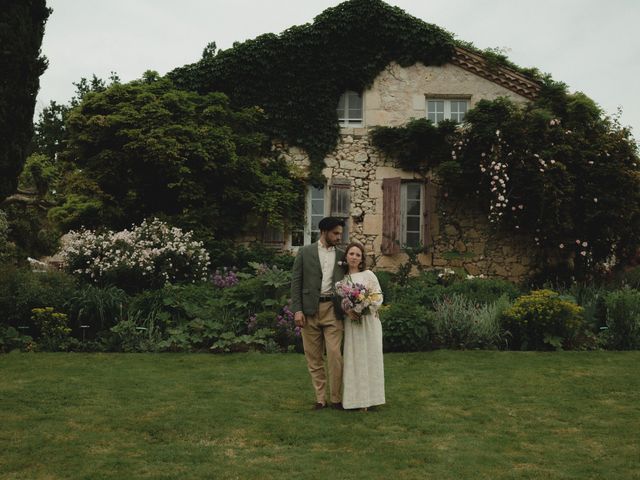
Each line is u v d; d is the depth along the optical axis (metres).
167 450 4.83
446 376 7.40
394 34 15.92
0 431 5.25
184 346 9.01
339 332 6.06
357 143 15.83
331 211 15.59
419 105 15.88
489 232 15.53
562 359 8.34
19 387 6.70
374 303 5.90
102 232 13.38
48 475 4.32
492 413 5.91
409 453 4.79
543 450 4.89
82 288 10.44
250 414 5.81
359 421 5.61
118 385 6.86
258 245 15.05
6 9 11.53
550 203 14.48
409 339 8.98
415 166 15.65
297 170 15.59
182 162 14.46
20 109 11.72
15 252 14.85
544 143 14.65
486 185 15.16
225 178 15.02
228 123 15.49
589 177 14.66
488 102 14.87
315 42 15.88
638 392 6.70
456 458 4.70
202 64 15.95
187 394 6.52
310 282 6.08
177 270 12.48
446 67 15.95
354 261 6.07
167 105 15.03
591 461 4.66
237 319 9.74
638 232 14.77
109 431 5.29
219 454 4.76
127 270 11.91
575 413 5.93
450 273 14.27
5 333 9.15
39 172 16.33
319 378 6.12
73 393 6.46
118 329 9.20
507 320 9.50
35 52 11.92
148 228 12.96
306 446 4.97
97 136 14.67
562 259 15.40
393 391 6.73
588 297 11.48
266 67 15.91
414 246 15.79
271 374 7.47
